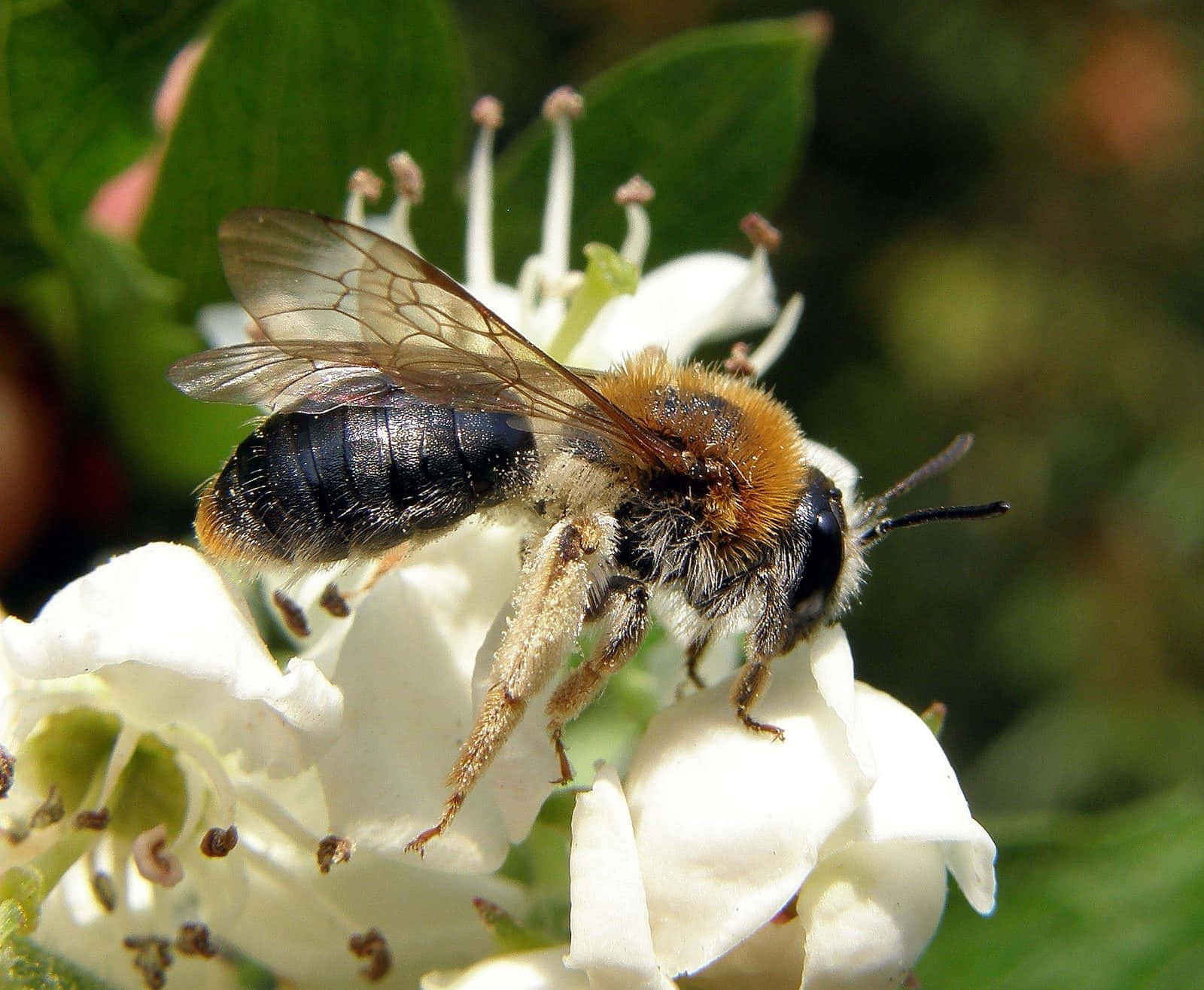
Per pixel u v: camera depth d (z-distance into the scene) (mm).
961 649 84
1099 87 88
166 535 50
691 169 48
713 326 46
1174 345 89
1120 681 83
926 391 87
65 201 45
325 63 45
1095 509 87
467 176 48
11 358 48
